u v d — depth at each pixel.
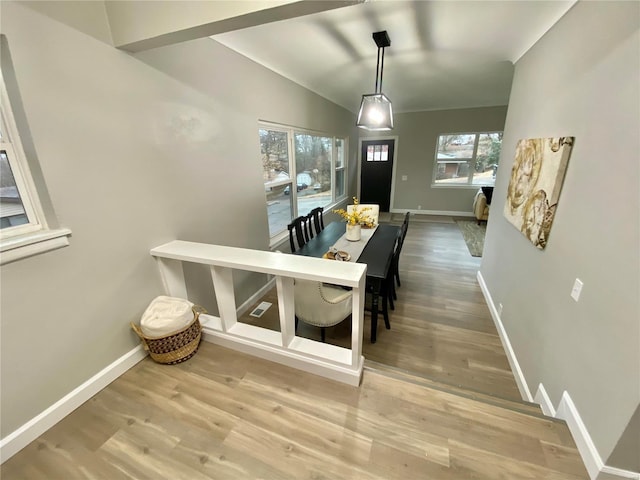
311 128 4.25
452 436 1.36
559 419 1.44
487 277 3.38
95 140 1.50
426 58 2.90
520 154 2.37
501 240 2.88
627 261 1.09
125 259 1.73
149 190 1.83
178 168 2.04
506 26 2.14
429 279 3.85
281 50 2.58
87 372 1.58
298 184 4.22
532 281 2.02
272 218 3.54
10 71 1.18
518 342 2.22
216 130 2.36
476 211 6.43
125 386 1.67
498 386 2.14
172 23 1.40
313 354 1.71
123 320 1.75
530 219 2.03
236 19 1.31
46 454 1.31
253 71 2.76
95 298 1.58
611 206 1.22
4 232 1.26
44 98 1.28
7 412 1.28
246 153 2.77
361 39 2.42
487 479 1.18
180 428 1.42
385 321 2.77
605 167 1.28
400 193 7.51
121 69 1.59
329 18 2.04
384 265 2.42
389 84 4.02
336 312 2.14
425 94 4.78
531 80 2.34
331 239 3.11
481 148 6.66
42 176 1.31
